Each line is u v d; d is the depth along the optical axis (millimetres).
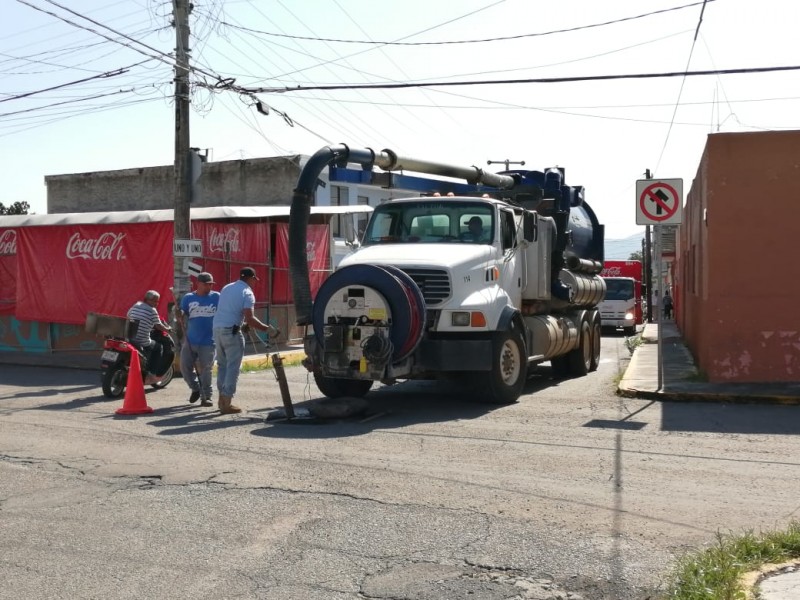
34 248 21141
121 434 10195
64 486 7676
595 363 18125
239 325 11727
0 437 10070
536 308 14500
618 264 39125
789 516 6562
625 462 8445
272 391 14352
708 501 7016
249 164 37188
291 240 13453
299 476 7910
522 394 13727
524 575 5348
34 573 5492
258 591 5148
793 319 13227
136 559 5730
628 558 5633
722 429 10250
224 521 6555
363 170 14656
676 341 25219
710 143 13367
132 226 19672
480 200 12961
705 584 4867
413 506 6902
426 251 12172
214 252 20938
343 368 11250
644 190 13516
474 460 8547
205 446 9367
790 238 13172
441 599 4988
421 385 14844
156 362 14469
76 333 21125
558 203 16312
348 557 5719
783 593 4715
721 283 13461
